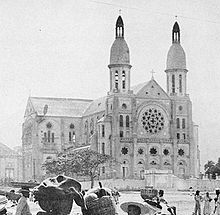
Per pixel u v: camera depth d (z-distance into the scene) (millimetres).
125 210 29562
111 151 164125
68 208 31938
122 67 169250
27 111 191250
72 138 188125
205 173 180000
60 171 150875
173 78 177250
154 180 144375
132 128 167250
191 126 173375
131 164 165000
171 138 171000
